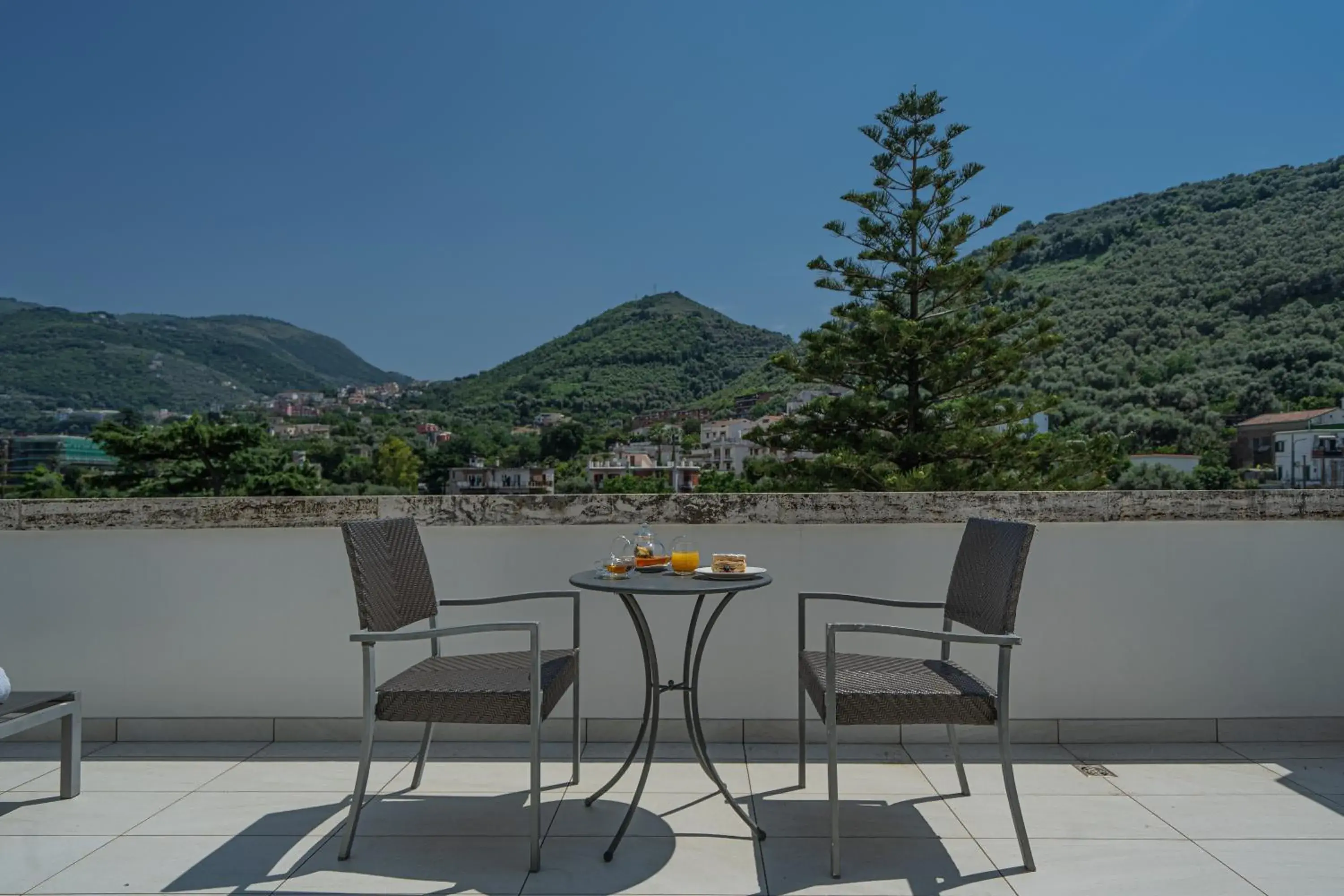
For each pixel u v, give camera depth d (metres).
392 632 2.14
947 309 15.48
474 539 3.12
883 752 3.00
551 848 2.20
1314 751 3.00
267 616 3.14
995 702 2.10
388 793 2.62
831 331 15.51
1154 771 2.81
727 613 3.10
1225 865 2.10
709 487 17.77
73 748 2.58
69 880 2.02
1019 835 2.07
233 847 2.21
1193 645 3.11
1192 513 3.05
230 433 29.62
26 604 3.15
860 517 3.04
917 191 15.03
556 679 2.29
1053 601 3.11
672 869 2.07
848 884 2.00
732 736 3.10
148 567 3.15
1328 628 3.11
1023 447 14.93
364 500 3.09
